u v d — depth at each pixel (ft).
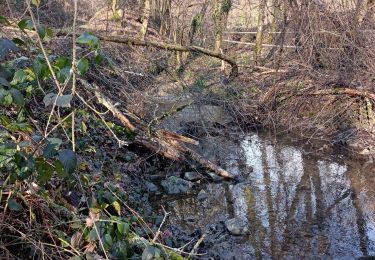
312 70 33.45
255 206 20.85
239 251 16.94
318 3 33.81
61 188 11.39
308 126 30.78
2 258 9.46
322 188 22.86
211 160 25.96
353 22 32.24
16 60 10.18
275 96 32.71
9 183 10.21
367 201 21.40
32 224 10.30
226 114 31.63
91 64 25.30
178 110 27.78
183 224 18.67
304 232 18.56
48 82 14.39
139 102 26.55
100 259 9.41
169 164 24.07
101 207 10.89
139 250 11.34
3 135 9.75
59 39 22.39
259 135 30.66
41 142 9.25
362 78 30.96
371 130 29.25
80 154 17.40
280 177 24.21
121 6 41.34
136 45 29.81
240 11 49.65
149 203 20.22
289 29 36.96
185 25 41.45
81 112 18.31
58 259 9.98
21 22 9.43
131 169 21.59
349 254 16.99
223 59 34.14
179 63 36.65
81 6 44.80
